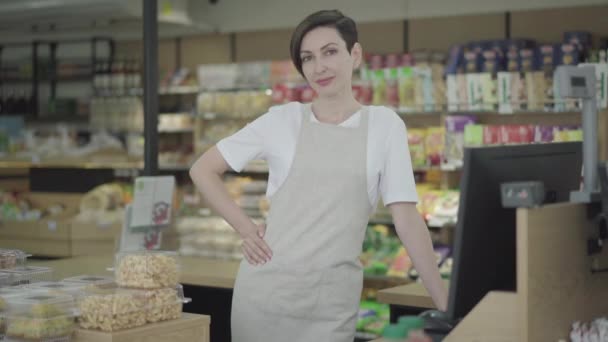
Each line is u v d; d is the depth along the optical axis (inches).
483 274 87.9
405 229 120.0
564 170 95.8
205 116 325.4
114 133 364.8
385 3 315.3
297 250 124.2
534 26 286.4
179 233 249.6
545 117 265.9
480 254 86.7
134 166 329.4
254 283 126.6
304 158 125.2
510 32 291.0
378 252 262.8
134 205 185.3
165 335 125.1
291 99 294.7
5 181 350.3
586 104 93.8
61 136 347.9
